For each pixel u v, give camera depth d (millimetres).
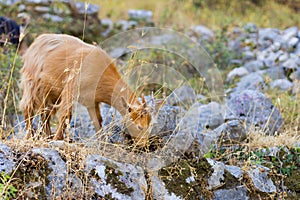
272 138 10539
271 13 27297
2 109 11617
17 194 7531
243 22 23797
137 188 8297
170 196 8477
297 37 20953
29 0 20500
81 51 9242
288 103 13984
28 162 7812
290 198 9203
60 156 8109
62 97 9117
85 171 8078
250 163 9469
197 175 8875
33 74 9695
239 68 17812
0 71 12453
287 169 9602
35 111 10164
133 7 26781
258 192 9055
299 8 28500
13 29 15594
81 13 21766
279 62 18500
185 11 26484
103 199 7969
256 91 12383
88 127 9727
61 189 7809
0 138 8727
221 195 8836
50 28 19828
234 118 11531
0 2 20250
